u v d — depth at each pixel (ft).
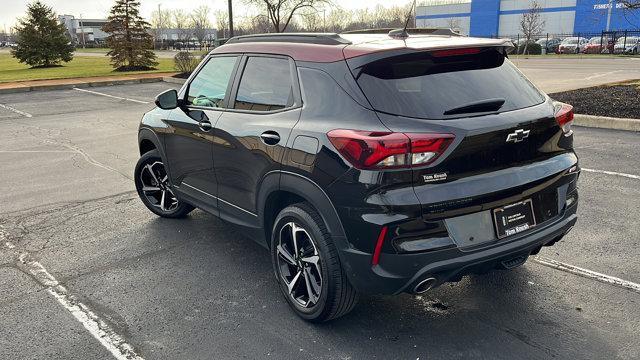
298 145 10.08
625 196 18.02
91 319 11.38
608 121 29.53
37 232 16.60
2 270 13.89
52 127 37.93
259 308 11.69
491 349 9.87
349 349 10.03
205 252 14.76
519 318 10.87
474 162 9.04
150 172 17.40
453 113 9.09
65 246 15.42
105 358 9.98
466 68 10.18
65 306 11.95
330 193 9.43
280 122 10.80
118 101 52.37
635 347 9.78
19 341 10.58
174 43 237.66
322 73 10.27
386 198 8.67
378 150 8.59
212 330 10.85
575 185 11.10
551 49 141.79
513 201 9.57
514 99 10.06
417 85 9.46
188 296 12.30
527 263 13.28
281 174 10.59
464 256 9.07
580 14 176.35
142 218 17.70
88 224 17.22
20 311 11.76
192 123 13.96
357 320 11.02
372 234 8.88
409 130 8.67
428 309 11.34
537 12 170.71
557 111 10.48
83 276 13.44
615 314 10.89
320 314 10.44
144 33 89.15
